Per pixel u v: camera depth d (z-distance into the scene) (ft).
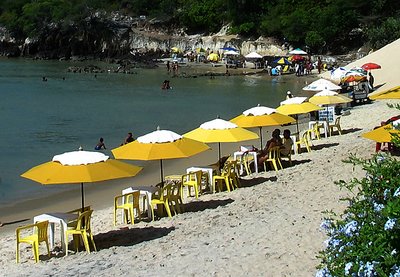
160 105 163.12
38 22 403.13
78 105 167.02
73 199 71.92
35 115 148.36
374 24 287.48
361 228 22.53
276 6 329.52
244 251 41.16
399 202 20.95
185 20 375.04
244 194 60.18
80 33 385.91
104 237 50.19
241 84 215.31
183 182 61.00
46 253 47.19
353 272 21.17
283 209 51.67
